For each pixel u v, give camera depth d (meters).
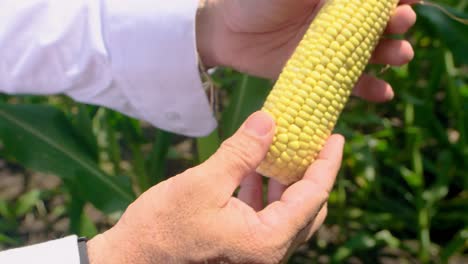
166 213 0.63
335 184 1.31
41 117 1.00
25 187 1.39
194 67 0.82
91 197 0.99
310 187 0.65
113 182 1.00
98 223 1.29
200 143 0.93
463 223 1.23
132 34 0.81
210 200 0.62
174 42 0.81
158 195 0.63
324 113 0.67
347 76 0.68
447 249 1.09
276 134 0.65
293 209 0.64
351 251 1.13
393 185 1.29
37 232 1.27
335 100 0.67
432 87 1.29
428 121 1.29
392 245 1.13
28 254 0.63
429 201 1.16
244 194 0.76
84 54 0.84
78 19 0.84
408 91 1.43
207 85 0.85
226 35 0.81
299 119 0.66
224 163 0.63
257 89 0.96
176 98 0.85
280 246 0.64
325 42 0.67
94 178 0.99
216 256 0.63
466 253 1.17
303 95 0.66
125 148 1.48
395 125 1.45
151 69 0.82
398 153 1.30
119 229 0.64
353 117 1.28
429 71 1.58
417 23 1.19
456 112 1.29
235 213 0.63
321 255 1.19
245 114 0.96
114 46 0.82
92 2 0.83
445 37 1.03
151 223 0.63
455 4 1.30
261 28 0.79
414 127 1.26
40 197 1.25
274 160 0.66
